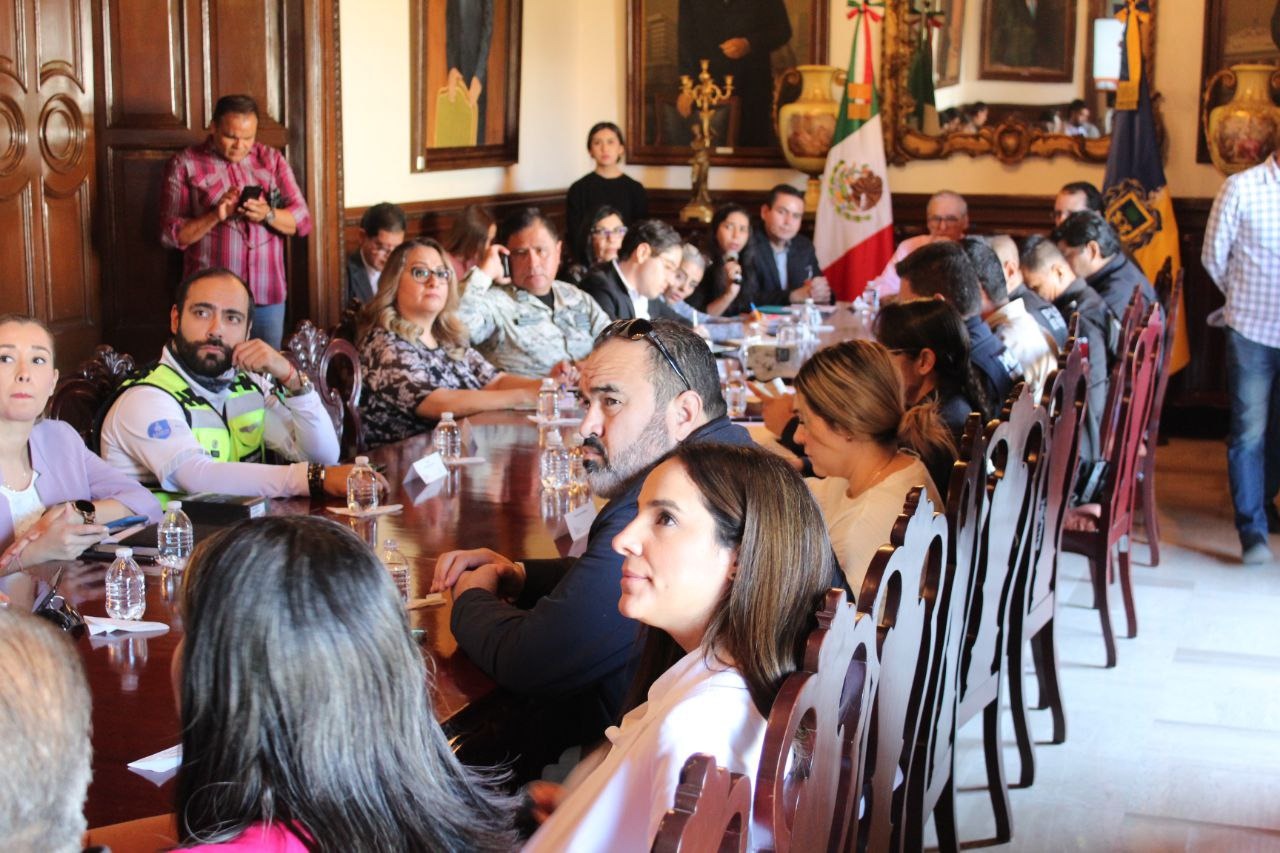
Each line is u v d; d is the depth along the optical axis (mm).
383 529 3006
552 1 8891
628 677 2246
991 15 8273
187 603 1271
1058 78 8250
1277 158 5480
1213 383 8047
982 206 8492
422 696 1327
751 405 4746
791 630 1539
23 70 5402
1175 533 6039
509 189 8656
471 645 2252
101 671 2152
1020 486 2945
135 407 3346
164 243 6020
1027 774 3617
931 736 2461
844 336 6301
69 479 3039
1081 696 4254
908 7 8391
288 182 6324
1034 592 3602
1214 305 7996
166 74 6074
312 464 3297
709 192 9117
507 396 4484
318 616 1242
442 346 4680
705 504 1595
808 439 2824
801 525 1571
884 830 1897
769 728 1298
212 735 1247
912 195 8609
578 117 9391
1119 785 3641
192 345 3451
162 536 2713
